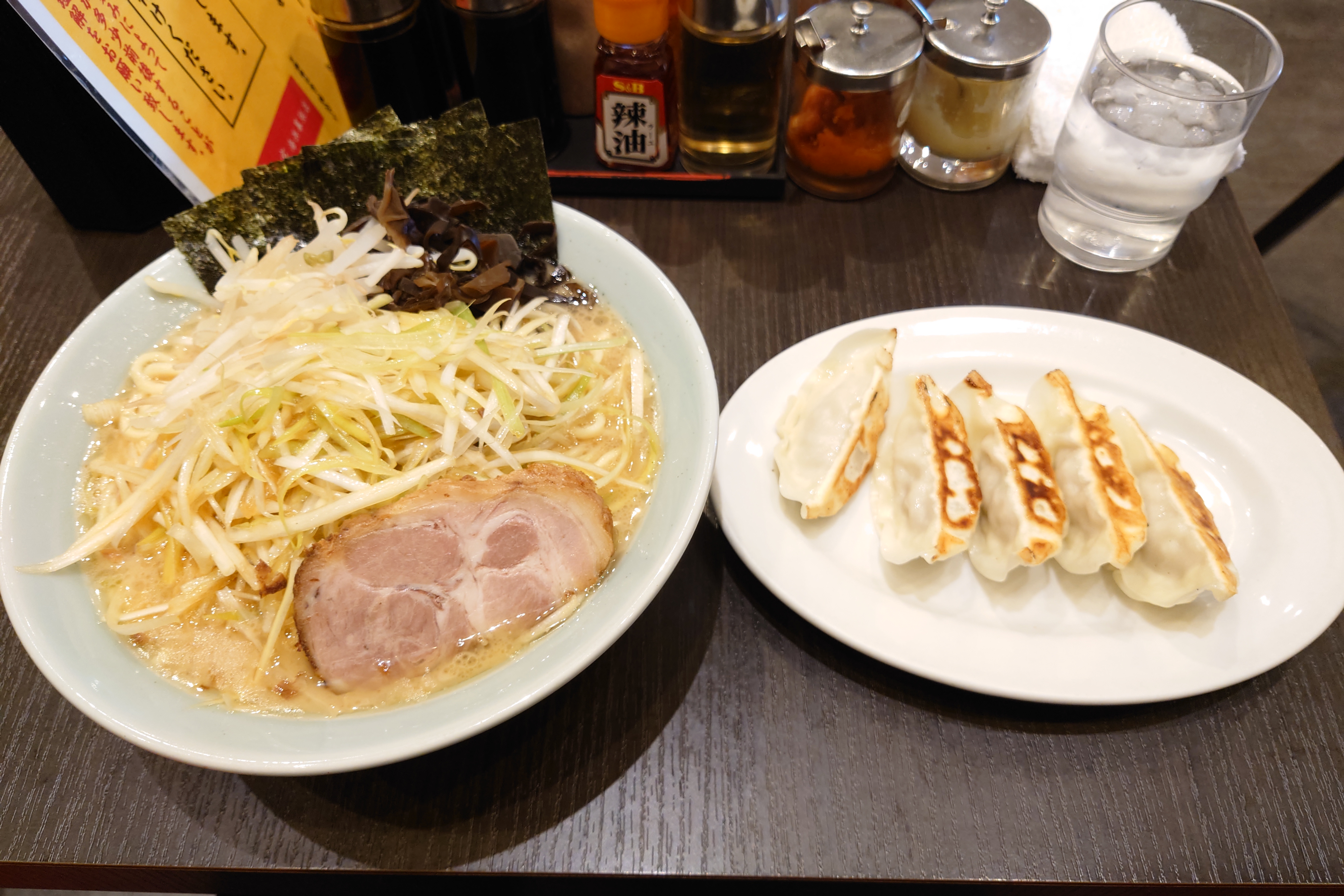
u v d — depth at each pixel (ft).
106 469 1.06
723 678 1.09
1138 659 1.06
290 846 0.98
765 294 1.43
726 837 0.99
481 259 1.22
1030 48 1.38
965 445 1.19
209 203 1.19
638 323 1.19
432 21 1.46
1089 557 1.12
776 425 1.25
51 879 1.00
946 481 1.13
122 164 1.38
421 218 1.23
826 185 1.54
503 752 1.03
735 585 1.16
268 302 1.14
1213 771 1.03
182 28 1.29
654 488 1.09
